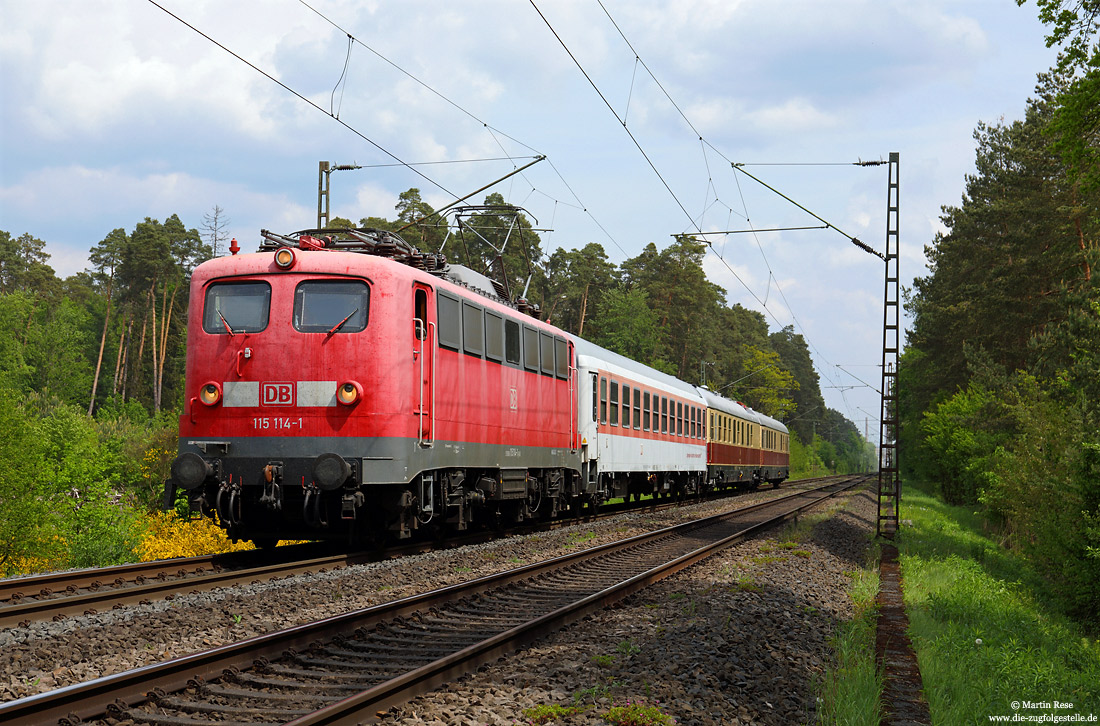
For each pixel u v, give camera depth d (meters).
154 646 7.24
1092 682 8.48
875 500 39.53
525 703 5.91
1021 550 23.61
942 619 11.33
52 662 6.61
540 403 17.38
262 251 12.66
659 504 30.14
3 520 14.55
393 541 14.51
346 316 11.86
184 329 77.56
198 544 16.41
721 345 99.62
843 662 7.83
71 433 19.56
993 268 40.16
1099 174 18.17
